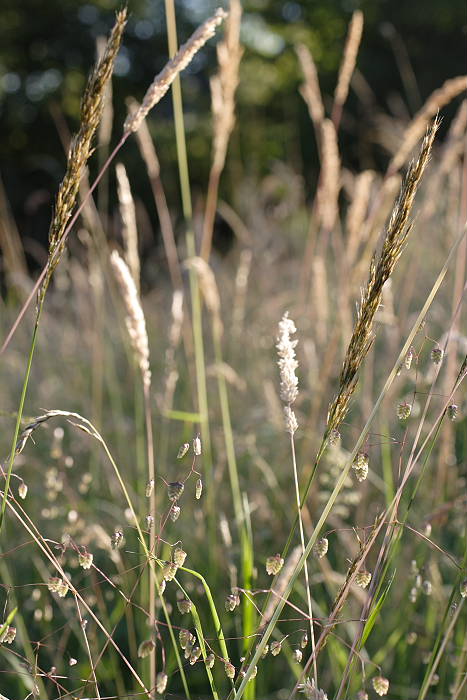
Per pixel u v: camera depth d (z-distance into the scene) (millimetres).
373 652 446
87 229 613
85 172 321
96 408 623
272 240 1094
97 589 422
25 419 313
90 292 842
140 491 526
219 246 1474
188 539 486
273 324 739
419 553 449
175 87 453
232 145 1347
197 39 326
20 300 845
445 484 490
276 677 443
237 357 771
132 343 358
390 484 462
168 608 402
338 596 316
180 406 727
